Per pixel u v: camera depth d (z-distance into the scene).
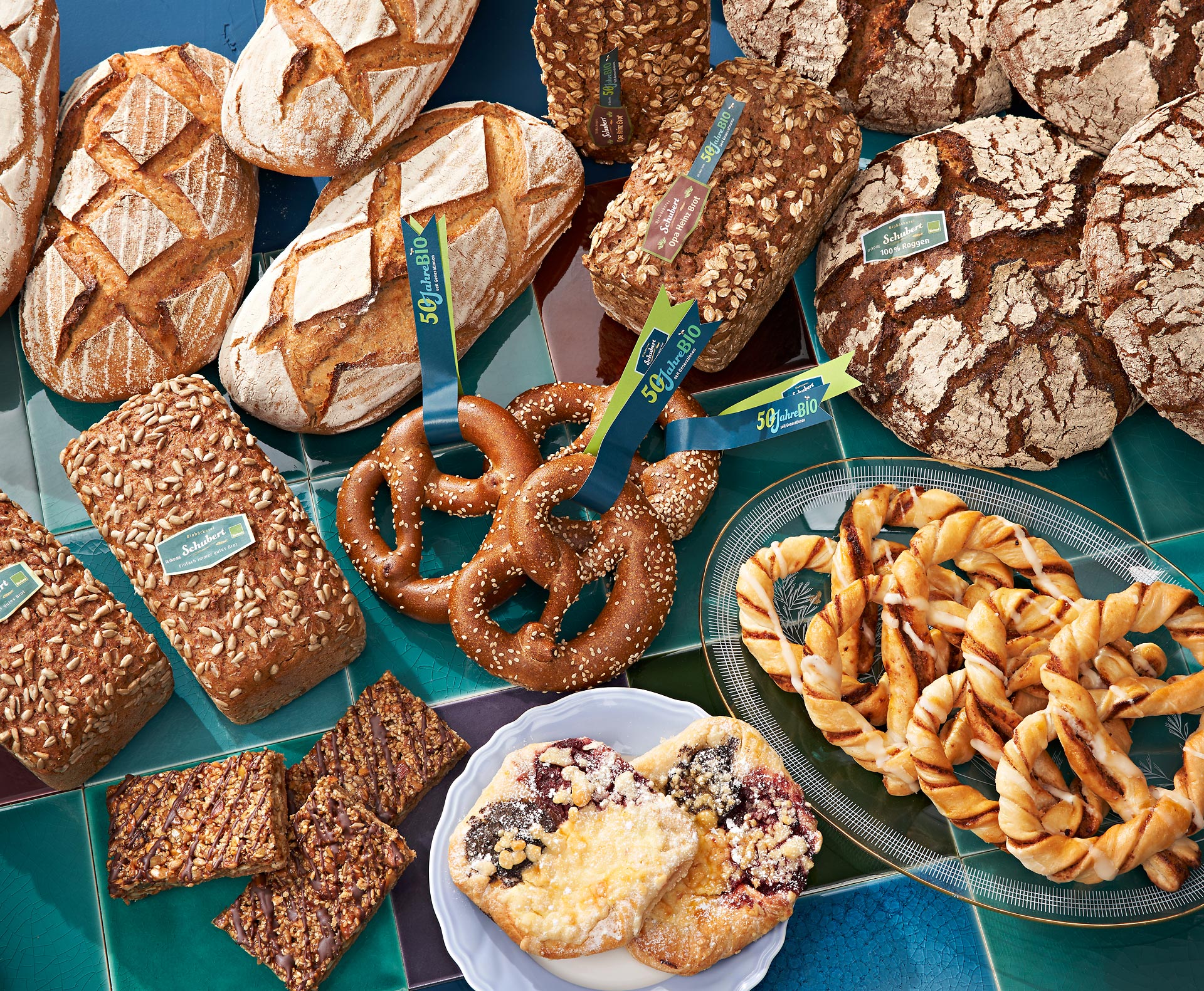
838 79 1.26
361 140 1.18
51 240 1.17
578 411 1.18
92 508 1.09
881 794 1.09
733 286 1.15
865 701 1.09
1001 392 1.16
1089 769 1.05
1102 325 1.16
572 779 1.04
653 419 1.12
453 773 1.13
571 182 1.22
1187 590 1.10
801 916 1.10
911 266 1.18
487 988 1.03
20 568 1.07
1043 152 1.19
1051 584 1.12
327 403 1.17
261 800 1.07
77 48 1.30
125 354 1.16
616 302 1.21
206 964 1.08
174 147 1.19
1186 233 1.11
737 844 1.04
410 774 1.10
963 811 1.05
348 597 1.11
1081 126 1.19
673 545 1.19
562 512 1.20
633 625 1.12
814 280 1.28
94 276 1.16
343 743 1.11
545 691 1.12
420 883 1.10
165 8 1.32
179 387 1.12
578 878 1.01
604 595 1.18
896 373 1.18
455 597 1.12
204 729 1.14
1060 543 1.16
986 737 1.06
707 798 1.05
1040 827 1.04
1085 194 1.17
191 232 1.18
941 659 1.10
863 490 1.17
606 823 1.03
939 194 1.18
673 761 1.06
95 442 1.10
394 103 1.18
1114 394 1.17
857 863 1.11
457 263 1.18
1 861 1.10
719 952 1.02
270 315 1.16
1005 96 1.26
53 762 1.06
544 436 1.21
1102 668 1.09
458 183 1.19
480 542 1.19
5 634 1.06
